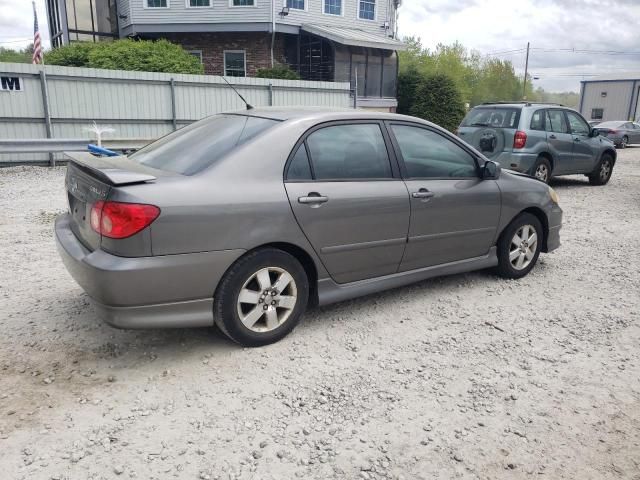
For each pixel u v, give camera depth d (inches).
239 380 130.8
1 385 125.3
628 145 1056.8
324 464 102.7
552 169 423.2
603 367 143.3
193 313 133.2
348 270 158.9
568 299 191.0
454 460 105.3
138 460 101.8
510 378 135.9
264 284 142.6
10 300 175.2
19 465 99.3
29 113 496.4
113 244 122.8
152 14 934.4
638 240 280.2
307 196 144.9
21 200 338.3
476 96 2645.2
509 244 202.5
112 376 130.7
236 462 102.2
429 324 166.7
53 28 1105.4
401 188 165.3
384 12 1054.4
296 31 956.6
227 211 131.8
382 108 1034.7
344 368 138.3
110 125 543.2
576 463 105.9
